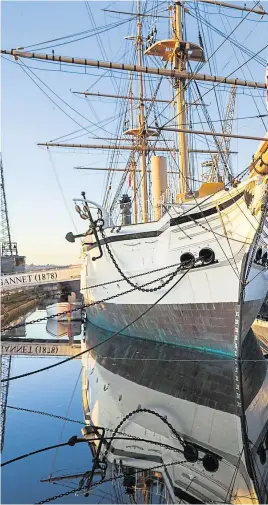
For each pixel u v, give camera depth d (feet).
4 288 108.06
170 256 55.11
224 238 49.16
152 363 50.83
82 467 22.63
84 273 90.89
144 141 99.71
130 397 36.52
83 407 34.24
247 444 25.30
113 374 46.62
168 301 55.57
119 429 28.53
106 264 66.44
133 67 67.51
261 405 33.81
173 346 59.88
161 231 56.29
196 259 51.57
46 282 108.58
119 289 63.72
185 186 71.56
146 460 23.24
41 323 125.39
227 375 43.78
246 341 65.62
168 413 31.68
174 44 76.69
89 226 70.33
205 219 50.90
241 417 30.53
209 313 51.49
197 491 19.61
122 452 24.48
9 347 73.41
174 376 44.09
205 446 25.11
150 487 20.02
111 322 74.08
